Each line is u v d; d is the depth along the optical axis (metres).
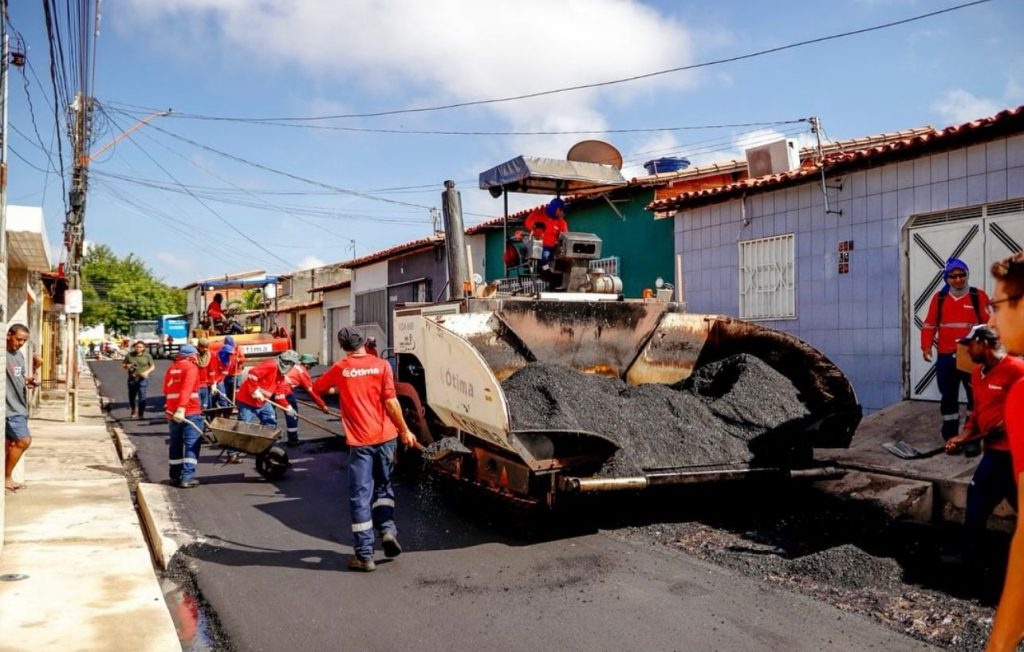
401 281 23.97
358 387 5.44
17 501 7.44
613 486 5.56
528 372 6.64
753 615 4.35
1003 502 5.81
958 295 7.09
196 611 4.74
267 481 8.55
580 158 9.15
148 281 63.91
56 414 15.69
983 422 4.91
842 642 3.96
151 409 16.89
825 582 4.86
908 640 3.96
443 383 6.38
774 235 11.12
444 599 4.74
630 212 15.01
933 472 6.75
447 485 7.77
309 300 37.88
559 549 5.72
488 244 20.28
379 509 5.50
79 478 8.73
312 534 6.34
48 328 21.77
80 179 17.78
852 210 9.98
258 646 4.11
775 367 7.54
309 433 12.40
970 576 4.86
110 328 61.94
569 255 8.18
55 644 4.01
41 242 12.04
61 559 5.52
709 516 6.53
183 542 6.07
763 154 12.91
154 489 8.08
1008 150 8.22
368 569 5.32
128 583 5.02
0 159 5.68
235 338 16.56
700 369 7.74
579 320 7.43
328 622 4.42
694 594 4.71
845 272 10.08
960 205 8.69
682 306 7.96
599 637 4.10
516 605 4.60
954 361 7.08
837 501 6.74
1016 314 2.02
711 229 12.27
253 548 5.94
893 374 9.49
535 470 5.57
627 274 15.09
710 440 6.41
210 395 11.93
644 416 6.52
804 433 6.63
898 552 5.41
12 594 4.77
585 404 6.26
